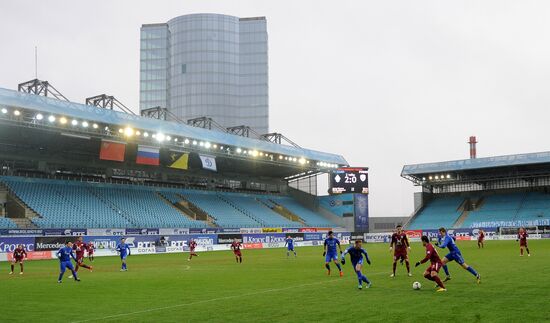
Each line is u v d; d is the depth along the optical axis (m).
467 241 79.06
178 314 14.52
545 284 19.33
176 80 170.75
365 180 94.69
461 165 94.75
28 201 62.66
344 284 21.41
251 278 26.14
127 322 13.48
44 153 69.81
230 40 171.50
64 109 58.81
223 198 88.56
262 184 99.31
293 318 13.34
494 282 20.16
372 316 13.26
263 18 172.25
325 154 95.56
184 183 86.62
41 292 21.22
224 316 13.97
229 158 80.69
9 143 66.31
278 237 76.31
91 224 63.75
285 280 24.48
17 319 14.45
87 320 13.97
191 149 74.19
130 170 79.62
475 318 12.62
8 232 52.59
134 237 59.44
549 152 87.06
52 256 52.19
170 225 71.81
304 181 101.94
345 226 94.56
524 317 12.62
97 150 72.88
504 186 98.25
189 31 171.00
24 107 55.12
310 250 63.09
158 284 23.77
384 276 24.58
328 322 12.66
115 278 27.61
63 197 67.25
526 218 86.44
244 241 71.38
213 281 24.86
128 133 65.56
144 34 172.88
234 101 168.75
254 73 170.12
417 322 12.33
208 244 67.25
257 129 167.25
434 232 84.62
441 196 104.94
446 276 22.48
